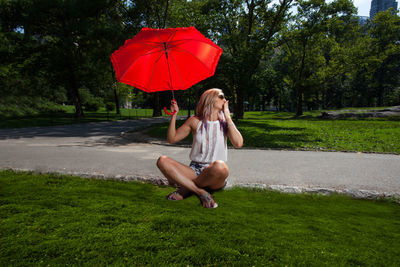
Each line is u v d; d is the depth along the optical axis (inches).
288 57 1676.9
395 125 728.3
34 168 250.1
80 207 138.9
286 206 146.9
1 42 1213.7
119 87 1619.1
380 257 92.7
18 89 1512.1
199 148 125.5
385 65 2012.8
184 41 112.5
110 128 788.0
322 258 91.4
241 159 299.7
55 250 94.7
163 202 148.1
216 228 114.4
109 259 89.0
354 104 2613.2
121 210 134.4
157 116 1551.4
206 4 1096.2
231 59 802.2
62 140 509.0
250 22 1114.1
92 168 251.3
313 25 1371.8
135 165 265.9
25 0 1128.8
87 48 1221.7
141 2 1115.9
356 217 131.6
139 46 113.1
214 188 126.5
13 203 144.3
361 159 299.0
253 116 1612.9
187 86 127.6
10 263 86.2
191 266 85.7
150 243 100.5
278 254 93.8
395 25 1665.8
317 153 342.3
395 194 164.1
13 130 720.3
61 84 1235.2
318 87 1654.8
